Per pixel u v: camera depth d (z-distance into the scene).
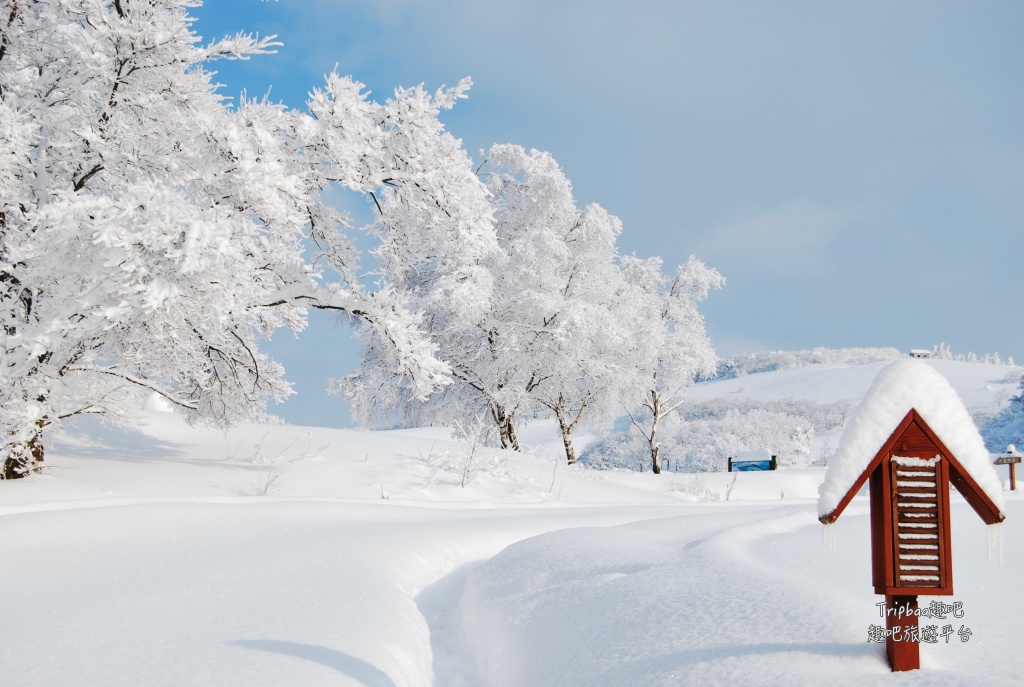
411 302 28.59
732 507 17.03
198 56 16.09
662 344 36.31
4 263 14.23
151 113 16.55
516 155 32.31
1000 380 75.81
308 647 4.70
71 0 15.16
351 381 30.94
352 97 16.77
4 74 16.30
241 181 14.61
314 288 17.23
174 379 16.92
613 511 15.04
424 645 5.51
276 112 16.59
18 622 5.44
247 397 18.34
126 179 15.73
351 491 17.30
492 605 6.39
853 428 3.51
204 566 7.38
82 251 13.87
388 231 19.95
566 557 7.02
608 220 33.44
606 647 4.42
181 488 15.70
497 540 10.08
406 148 19.22
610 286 33.47
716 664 3.65
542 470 24.47
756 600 4.61
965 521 7.18
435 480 19.69
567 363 29.53
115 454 18.38
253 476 17.42
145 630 5.14
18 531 9.09
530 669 4.76
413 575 7.83
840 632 3.88
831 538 3.57
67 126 15.59
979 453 3.40
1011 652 3.58
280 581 6.67
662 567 6.00
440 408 31.03
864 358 109.62
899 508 3.46
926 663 3.49
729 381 102.44
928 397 3.45
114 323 13.64
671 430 40.12
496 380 29.38
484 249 20.06
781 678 3.35
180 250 13.09
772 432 61.56
